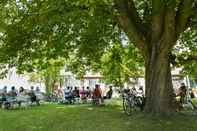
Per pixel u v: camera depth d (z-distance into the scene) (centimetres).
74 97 3578
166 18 1869
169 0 1769
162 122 1700
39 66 2422
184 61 2391
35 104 3288
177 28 1925
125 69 3366
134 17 2050
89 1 1380
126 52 2841
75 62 2816
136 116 1877
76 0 1427
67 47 2358
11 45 2127
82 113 2250
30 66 2353
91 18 1717
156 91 1903
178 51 2597
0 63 2214
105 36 2409
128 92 2711
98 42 2408
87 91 3772
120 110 2436
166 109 1883
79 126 1731
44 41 2172
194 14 1919
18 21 2025
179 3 1906
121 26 2048
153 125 1636
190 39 2594
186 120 1748
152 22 1944
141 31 2047
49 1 1639
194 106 2442
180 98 2519
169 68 1941
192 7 1880
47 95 4078
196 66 2677
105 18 1952
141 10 2272
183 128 1573
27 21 1977
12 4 2044
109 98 3519
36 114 2358
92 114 2152
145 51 2030
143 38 2030
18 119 2116
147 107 1941
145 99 2011
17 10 2047
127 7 1989
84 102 3644
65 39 2184
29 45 2175
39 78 5012
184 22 1914
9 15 2062
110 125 1691
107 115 2041
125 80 3678
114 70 3222
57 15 1662
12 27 2038
